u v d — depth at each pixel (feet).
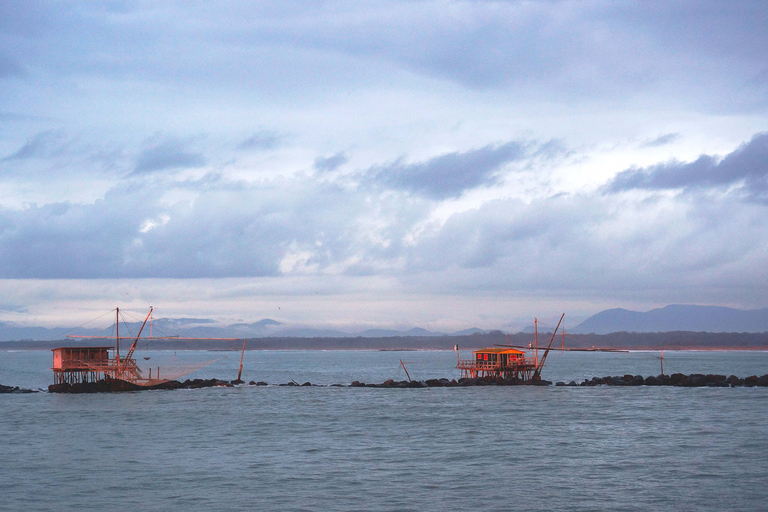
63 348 378.53
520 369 421.18
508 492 144.87
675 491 144.56
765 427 228.22
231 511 132.26
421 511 132.26
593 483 151.94
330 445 200.75
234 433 224.53
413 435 218.59
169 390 399.85
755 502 136.36
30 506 135.33
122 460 178.40
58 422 252.01
